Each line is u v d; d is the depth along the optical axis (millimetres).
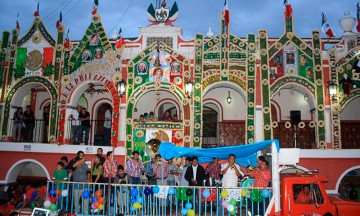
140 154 16969
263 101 17078
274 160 10695
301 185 10000
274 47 17562
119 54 18000
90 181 11992
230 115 20891
